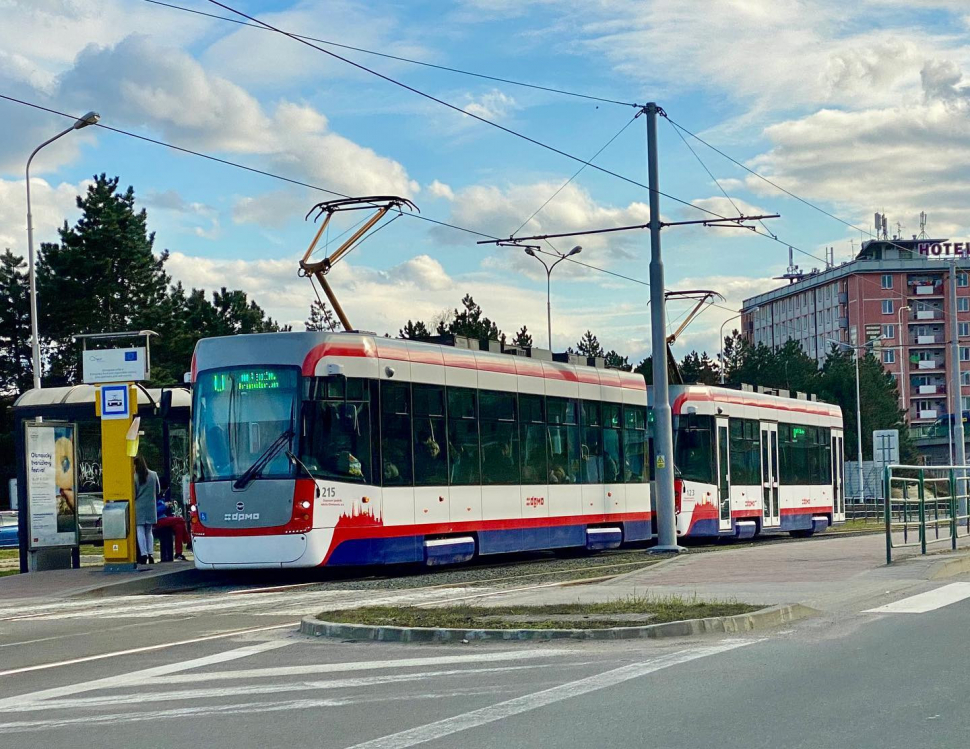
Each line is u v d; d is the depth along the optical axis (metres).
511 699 9.16
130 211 66.50
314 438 20.70
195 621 15.59
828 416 42.00
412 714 8.73
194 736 8.24
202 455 21.12
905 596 16.11
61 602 18.98
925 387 129.75
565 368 27.94
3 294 65.81
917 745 7.33
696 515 32.62
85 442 38.62
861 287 131.00
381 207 25.59
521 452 25.84
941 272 130.62
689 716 8.35
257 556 20.47
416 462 22.64
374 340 22.12
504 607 14.67
